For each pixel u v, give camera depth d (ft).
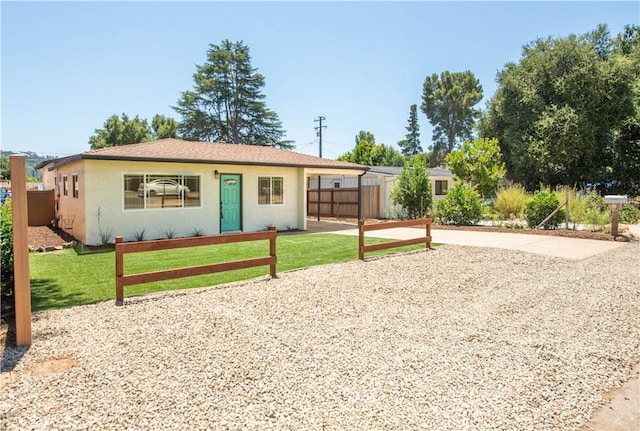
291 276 24.32
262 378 11.53
